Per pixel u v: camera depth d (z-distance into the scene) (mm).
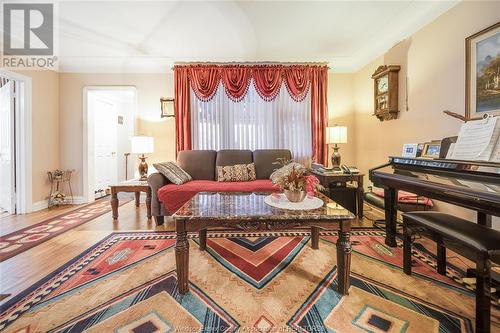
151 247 2309
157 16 2676
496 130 1592
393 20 2764
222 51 3594
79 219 3227
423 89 2641
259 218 1535
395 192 2242
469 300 1479
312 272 1828
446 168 1702
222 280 1727
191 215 1570
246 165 3596
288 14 2656
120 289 1620
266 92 3850
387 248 2230
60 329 1268
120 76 4047
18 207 3539
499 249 1179
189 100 3871
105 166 5234
